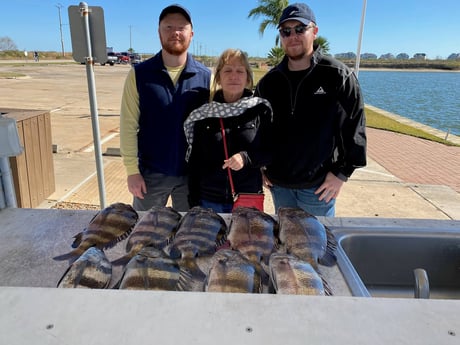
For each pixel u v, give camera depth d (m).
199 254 1.37
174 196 2.71
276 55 17.89
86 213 1.71
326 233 1.52
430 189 5.25
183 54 2.41
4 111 3.81
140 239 1.41
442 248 1.68
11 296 0.81
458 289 1.71
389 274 1.70
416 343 0.71
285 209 1.62
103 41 2.96
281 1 13.84
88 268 1.19
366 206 4.52
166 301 0.81
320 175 2.46
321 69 2.29
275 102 2.40
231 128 2.21
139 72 2.41
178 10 2.30
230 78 2.17
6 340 0.70
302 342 0.71
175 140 2.47
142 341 0.71
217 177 2.28
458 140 9.15
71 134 7.53
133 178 2.54
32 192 3.77
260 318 0.77
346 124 2.35
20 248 1.42
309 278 1.16
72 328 0.73
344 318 0.77
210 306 0.80
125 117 2.49
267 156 2.29
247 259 1.26
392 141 8.57
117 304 0.79
